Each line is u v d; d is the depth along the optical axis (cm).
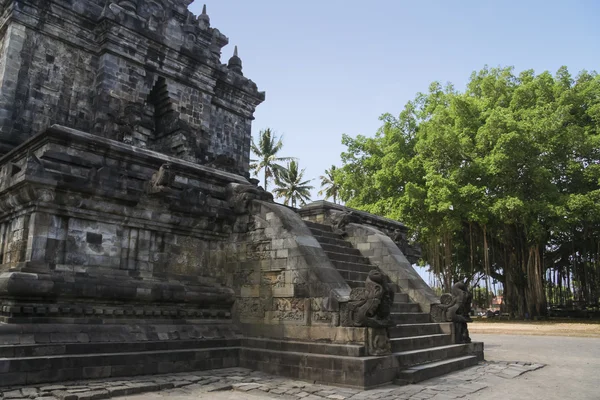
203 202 1332
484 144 3428
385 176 3753
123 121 1886
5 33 1808
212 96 2452
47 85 1812
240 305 1346
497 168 3272
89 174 1105
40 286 974
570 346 1975
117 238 1177
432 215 3600
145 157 1265
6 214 1127
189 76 2269
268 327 1252
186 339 1193
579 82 3750
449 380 1105
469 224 3850
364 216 2038
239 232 1398
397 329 1253
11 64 1717
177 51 2178
